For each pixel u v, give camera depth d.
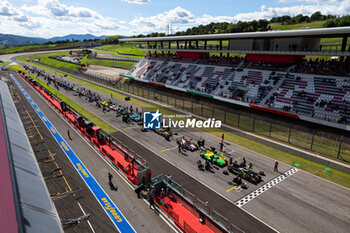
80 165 25.73
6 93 36.25
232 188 21.50
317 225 17.08
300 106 36.69
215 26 187.75
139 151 28.84
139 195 20.69
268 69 46.34
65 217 17.86
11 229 7.35
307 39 43.12
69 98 56.50
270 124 34.34
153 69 70.19
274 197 20.20
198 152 28.89
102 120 40.56
